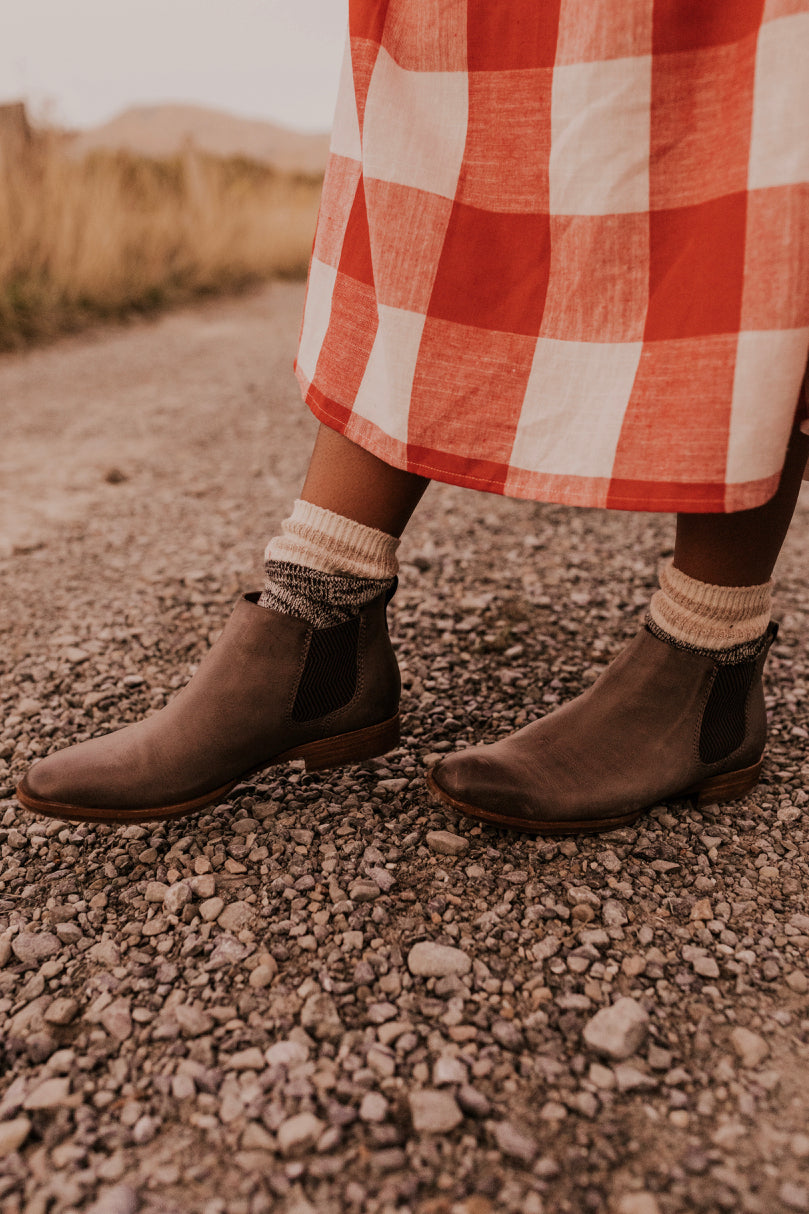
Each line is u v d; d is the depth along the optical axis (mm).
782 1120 689
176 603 1824
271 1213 622
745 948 877
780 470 743
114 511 2475
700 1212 618
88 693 1444
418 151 852
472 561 2053
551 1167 650
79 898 965
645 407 771
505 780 995
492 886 962
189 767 982
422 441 877
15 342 5082
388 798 1129
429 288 857
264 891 958
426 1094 704
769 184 689
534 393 833
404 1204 626
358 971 840
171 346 5324
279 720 1019
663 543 2186
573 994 815
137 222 7305
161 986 833
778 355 702
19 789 982
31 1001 825
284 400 3936
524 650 1590
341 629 1030
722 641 994
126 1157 668
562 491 818
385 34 855
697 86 741
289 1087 719
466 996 812
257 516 2404
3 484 2742
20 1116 704
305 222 9875
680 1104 704
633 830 1061
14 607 1824
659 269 772
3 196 5812
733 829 1072
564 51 775
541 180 806
